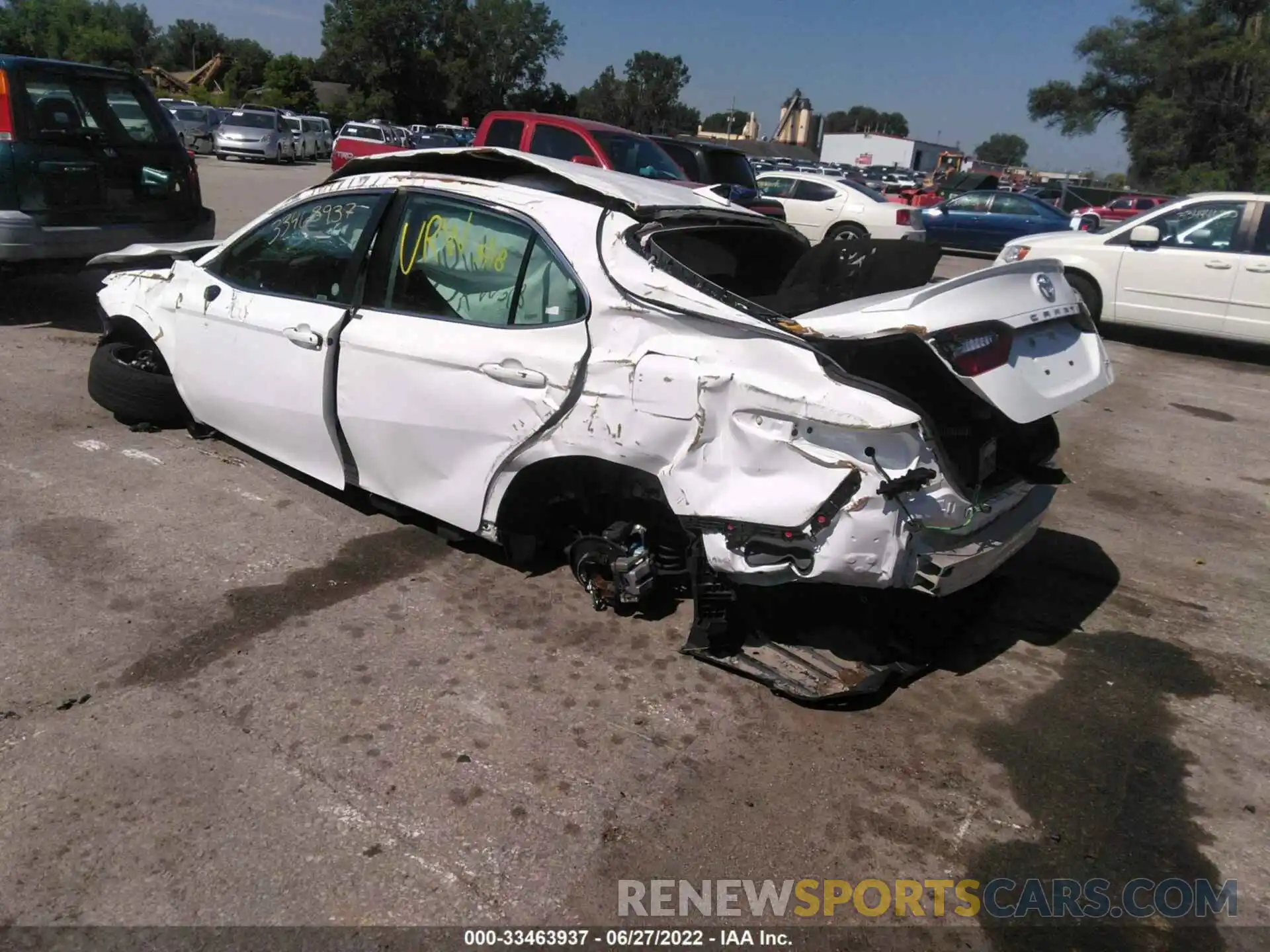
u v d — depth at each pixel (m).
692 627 3.44
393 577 3.88
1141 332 11.55
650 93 93.31
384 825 2.57
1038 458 3.74
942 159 64.38
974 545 3.07
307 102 64.38
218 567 3.85
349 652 3.34
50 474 4.57
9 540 3.90
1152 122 42.97
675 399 2.99
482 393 3.47
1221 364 9.96
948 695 3.41
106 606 3.49
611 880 2.46
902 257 3.74
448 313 3.64
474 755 2.87
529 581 3.92
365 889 2.36
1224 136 41.28
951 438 3.19
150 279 4.93
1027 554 4.73
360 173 4.19
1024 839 2.73
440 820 2.60
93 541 3.95
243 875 2.37
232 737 2.86
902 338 2.87
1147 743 3.22
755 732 3.08
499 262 3.51
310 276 4.13
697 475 3.00
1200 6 42.91
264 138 33.97
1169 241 10.18
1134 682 3.59
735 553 2.99
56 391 5.79
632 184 3.85
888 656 3.47
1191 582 4.52
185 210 7.74
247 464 4.88
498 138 10.91
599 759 2.89
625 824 2.64
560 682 3.26
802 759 2.97
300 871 2.40
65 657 3.17
